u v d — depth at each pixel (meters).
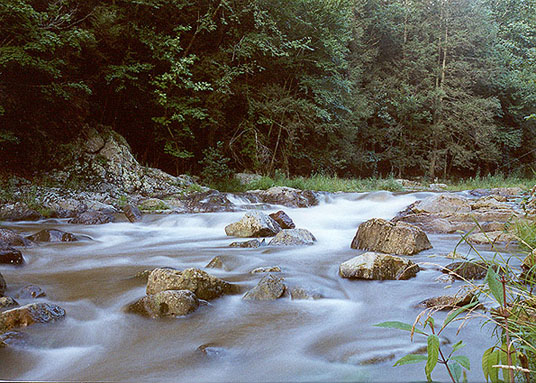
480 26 28.28
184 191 13.96
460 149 27.67
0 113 11.39
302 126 20.23
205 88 16.25
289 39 19.95
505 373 1.54
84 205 11.51
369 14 27.77
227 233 8.79
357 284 4.55
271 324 3.42
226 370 2.62
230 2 17.39
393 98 27.45
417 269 4.92
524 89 28.67
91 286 4.65
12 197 11.16
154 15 16.39
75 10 13.48
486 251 5.91
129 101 16.84
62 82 13.81
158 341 3.11
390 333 3.14
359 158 25.64
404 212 10.23
